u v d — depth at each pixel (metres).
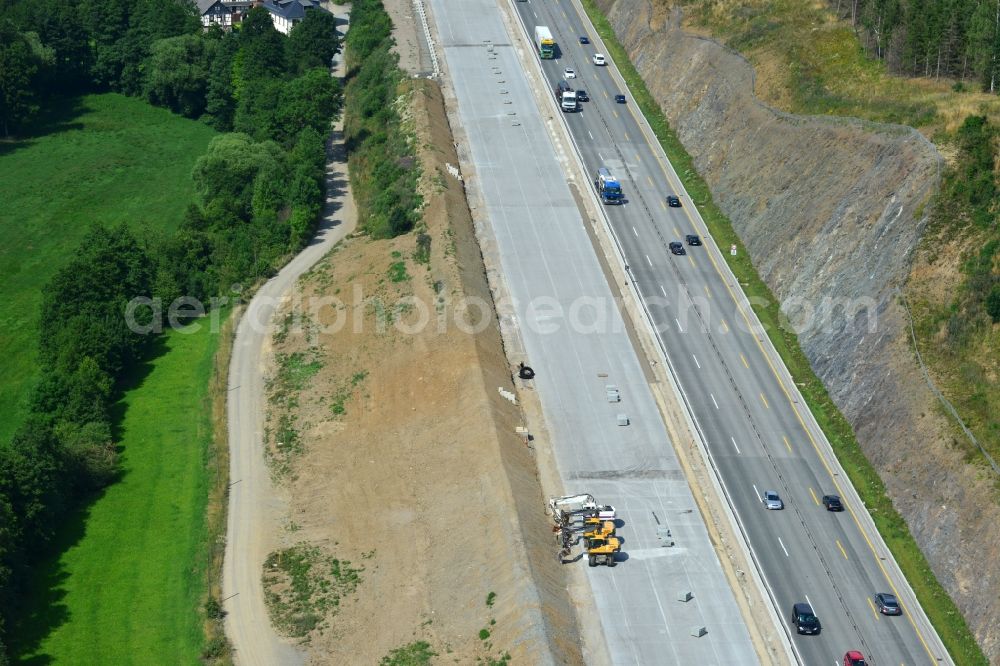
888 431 130.00
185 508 128.38
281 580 118.69
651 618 112.12
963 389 128.00
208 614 114.06
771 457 132.25
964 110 153.50
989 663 109.44
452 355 141.25
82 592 116.88
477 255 162.50
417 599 114.25
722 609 113.88
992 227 138.75
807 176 161.75
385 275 158.62
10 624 111.62
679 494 127.12
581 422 136.25
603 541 116.38
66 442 132.12
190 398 145.25
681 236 168.50
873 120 160.12
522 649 104.56
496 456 124.94
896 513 124.56
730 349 147.88
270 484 131.50
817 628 111.69
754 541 121.81
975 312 133.38
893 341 135.50
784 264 156.50
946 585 116.56
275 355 151.12
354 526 124.38
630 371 144.38
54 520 123.62
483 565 114.06
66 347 145.25
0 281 169.88
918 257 140.25
